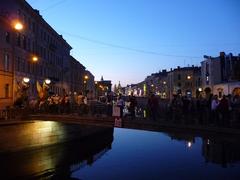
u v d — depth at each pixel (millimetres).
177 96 20016
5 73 42781
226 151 28953
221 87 58062
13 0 45000
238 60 60344
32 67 53562
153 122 19109
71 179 22172
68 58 83812
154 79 130000
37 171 24188
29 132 26797
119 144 39500
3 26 42219
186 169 24250
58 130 30953
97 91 124812
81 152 33500
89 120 22984
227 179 20953
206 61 67125
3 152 24062
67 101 26438
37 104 28344
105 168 25438
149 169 24672
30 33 52375
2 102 41219
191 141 41500
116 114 20984
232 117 17531
